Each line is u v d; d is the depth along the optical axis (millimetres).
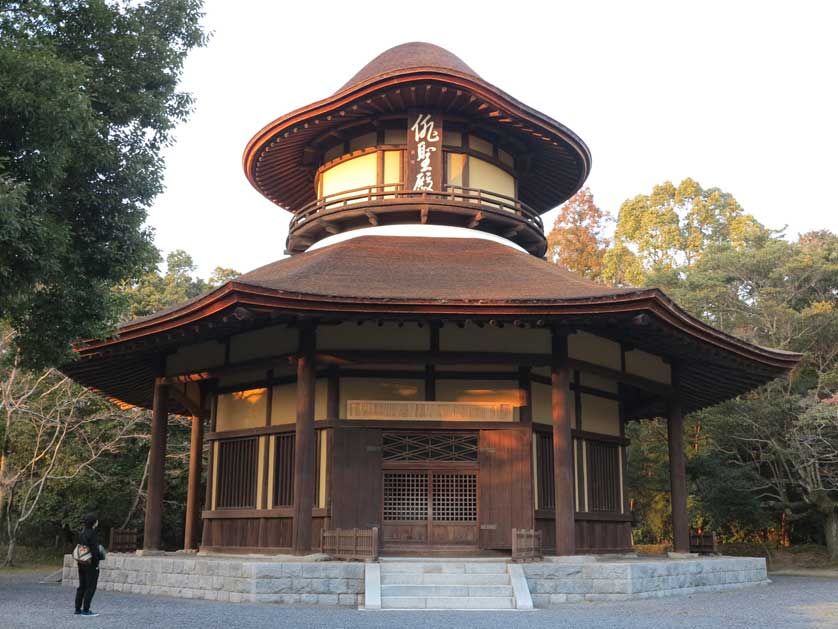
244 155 26625
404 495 19375
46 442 36906
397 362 19203
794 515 37031
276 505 20125
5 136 12164
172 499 40781
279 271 21812
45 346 14828
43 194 13281
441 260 21766
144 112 14602
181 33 15680
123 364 23562
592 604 16078
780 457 36344
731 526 42969
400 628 12062
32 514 39219
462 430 19781
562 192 29406
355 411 19547
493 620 13203
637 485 40781
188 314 18172
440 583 16141
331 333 19359
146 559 18688
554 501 20281
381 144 24703
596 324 19500
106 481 37250
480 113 24219
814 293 43938
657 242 58562
